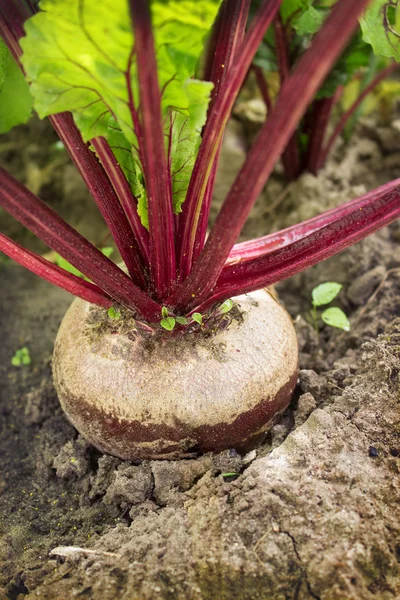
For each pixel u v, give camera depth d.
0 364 0.38
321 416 0.28
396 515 0.26
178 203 0.27
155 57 0.21
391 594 0.25
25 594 0.27
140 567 0.26
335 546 0.25
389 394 0.29
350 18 0.20
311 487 0.26
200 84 0.23
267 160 0.23
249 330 0.28
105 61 0.22
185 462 0.28
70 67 0.23
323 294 0.33
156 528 0.27
